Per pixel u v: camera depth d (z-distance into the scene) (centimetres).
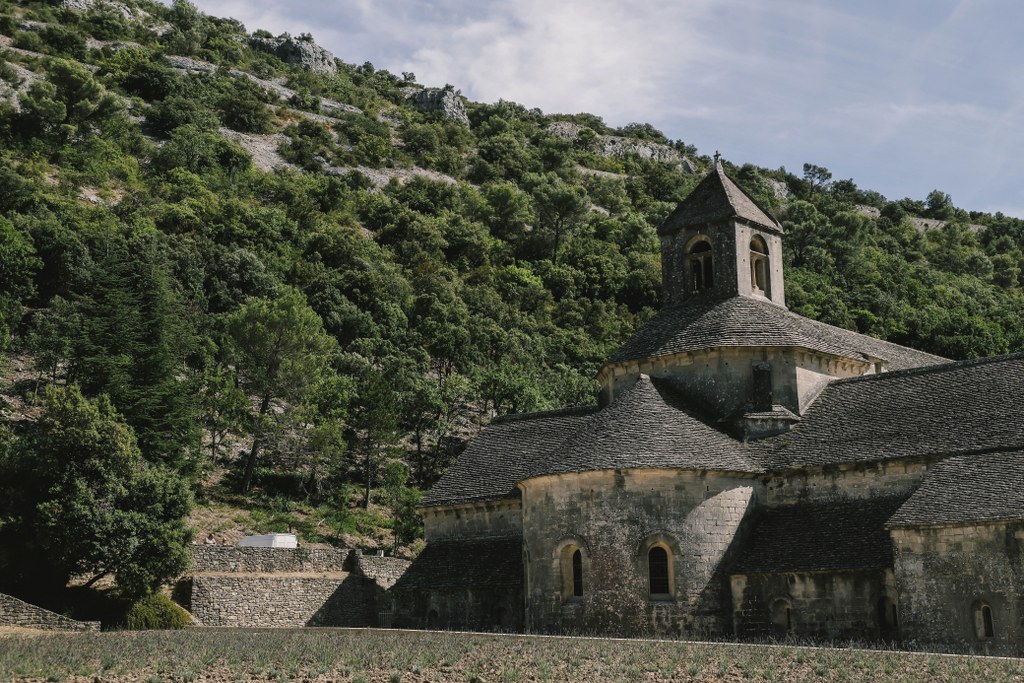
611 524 3597
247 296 9362
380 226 13475
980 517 3008
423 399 7444
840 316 10731
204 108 15812
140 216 10481
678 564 3528
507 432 5028
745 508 3709
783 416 3944
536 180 17462
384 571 5591
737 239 4372
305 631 3944
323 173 15525
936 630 3067
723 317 4184
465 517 4697
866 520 3512
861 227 15700
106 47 17138
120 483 4469
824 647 3052
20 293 8062
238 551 5109
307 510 6500
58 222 9100
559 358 10144
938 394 3778
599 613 3562
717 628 3516
